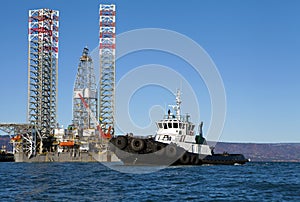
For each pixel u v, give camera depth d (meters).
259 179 113.69
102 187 89.81
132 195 77.56
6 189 85.69
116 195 77.38
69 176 121.25
